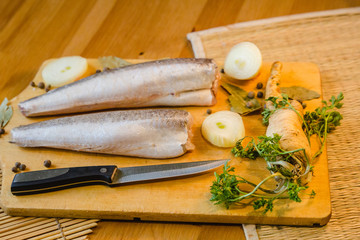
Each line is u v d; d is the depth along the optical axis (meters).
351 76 0.60
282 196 0.45
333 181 0.49
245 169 0.48
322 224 0.45
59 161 0.50
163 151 0.48
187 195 0.46
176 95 0.54
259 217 0.44
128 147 0.49
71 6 0.75
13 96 0.62
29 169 0.50
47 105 0.54
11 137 0.52
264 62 0.60
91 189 0.47
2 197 0.47
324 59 0.62
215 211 0.45
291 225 0.45
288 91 0.55
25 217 0.47
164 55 0.67
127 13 0.74
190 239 0.45
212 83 0.53
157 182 0.47
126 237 0.46
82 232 0.46
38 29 0.72
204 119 0.53
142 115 0.49
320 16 0.68
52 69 0.59
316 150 0.49
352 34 0.65
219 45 0.65
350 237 0.44
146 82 0.53
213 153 0.50
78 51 0.68
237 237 0.45
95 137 0.49
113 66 0.60
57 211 0.46
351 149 0.51
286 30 0.67
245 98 0.55
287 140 0.45
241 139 0.48
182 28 0.71
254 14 0.72
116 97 0.53
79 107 0.54
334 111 0.51
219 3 0.75
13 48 0.69
